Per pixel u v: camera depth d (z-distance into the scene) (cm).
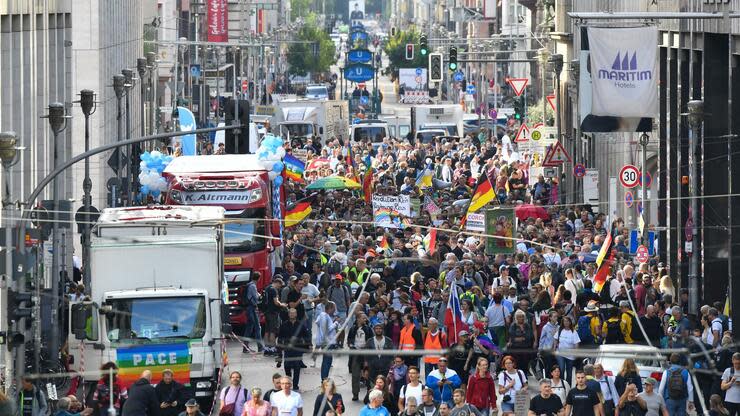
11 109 10219
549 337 7406
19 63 10506
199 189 9631
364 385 7725
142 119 15875
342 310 8375
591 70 9431
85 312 7206
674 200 11744
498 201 12450
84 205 9400
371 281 8394
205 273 7525
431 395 6016
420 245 9919
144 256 7525
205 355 7238
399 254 9625
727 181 10481
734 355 6450
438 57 18238
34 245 7044
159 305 7281
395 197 11112
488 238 10000
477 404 6425
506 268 8700
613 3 15400
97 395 6356
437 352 4869
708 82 10506
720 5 9912
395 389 6725
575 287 8512
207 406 7294
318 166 16875
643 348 6644
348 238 10075
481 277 8844
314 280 9100
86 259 9150
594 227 11281
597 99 9438
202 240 7531
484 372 6425
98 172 14000
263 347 8569
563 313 7512
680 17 7875
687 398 6341
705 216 10450
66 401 5853
